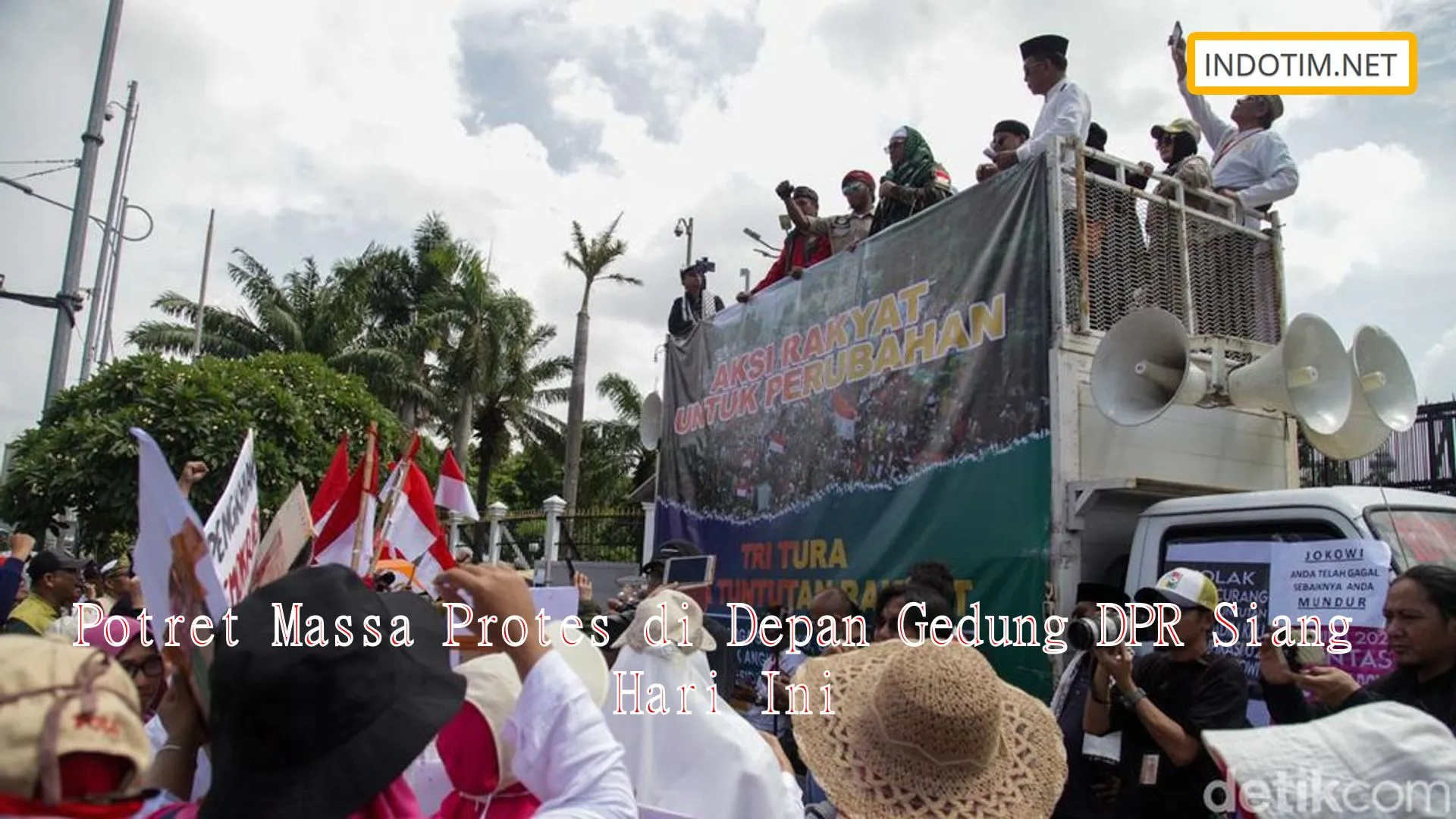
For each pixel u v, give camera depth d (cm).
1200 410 544
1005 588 514
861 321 659
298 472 1254
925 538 571
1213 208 616
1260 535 431
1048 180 534
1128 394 496
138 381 1224
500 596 166
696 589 587
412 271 3095
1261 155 662
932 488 573
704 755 240
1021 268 541
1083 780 362
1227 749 155
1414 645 274
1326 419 479
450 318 2900
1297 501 419
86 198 1205
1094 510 501
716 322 853
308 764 131
